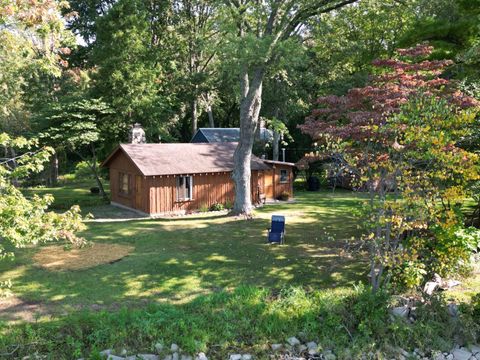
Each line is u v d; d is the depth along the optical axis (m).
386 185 10.02
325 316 9.38
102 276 12.59
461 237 10.95
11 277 12.48
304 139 37.03
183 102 40.38
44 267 13.48
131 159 24.08
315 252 15.03
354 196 30.81
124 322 8.94
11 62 27.30
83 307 10.18
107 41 31.08
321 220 21.08
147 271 13.05
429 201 9.70
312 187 34.88
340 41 31.30
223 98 47.00
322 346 8.61
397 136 10.38
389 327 8.95
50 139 26.83
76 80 38.62
